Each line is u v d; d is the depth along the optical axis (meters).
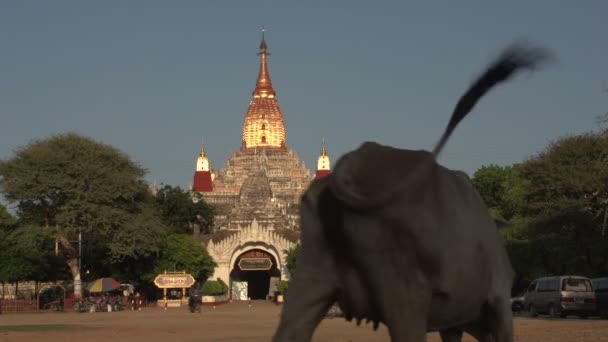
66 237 77.81
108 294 84.31
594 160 58.97
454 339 6.85
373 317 5.81
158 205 108.19
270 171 178.88
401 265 5.52
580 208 57.53
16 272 79.19
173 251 91.25
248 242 104.62
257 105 193.88
